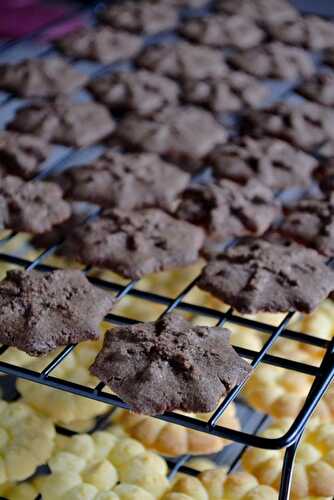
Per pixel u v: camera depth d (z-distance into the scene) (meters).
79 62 0.54
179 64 0.53
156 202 0.43
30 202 0.42
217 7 0.59
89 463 0.37
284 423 0.38
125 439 0.38
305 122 0.48
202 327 0.35
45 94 0.50
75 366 0.39
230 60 0.54
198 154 0.46
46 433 0.38
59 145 0.47
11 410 0.39
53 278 0.37
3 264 0.42
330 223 0.41
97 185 0.43
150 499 0.36
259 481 0.37
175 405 0.32
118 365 0.33
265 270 0.38
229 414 0.39
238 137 0.48
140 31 0.56
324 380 0.33
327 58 0.54
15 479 0.37
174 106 0.50
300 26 0.57
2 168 0.45
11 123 0.48
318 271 0.38
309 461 0.37
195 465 0.38
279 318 0.41
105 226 0.41
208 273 0.38
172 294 0.42
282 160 0.45
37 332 0.34
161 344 0.34
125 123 0.48
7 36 0.61
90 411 0.39
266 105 0.50
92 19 0.59
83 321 0.35
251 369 0.33
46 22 0.62
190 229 0.41
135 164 0.44
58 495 0.36
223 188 0.43
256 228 0.41
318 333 0.40
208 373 0.33
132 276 0.38
